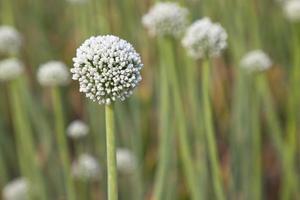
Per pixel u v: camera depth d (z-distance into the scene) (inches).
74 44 93.4
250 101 74.2
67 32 94.8
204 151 68.1
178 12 65.2
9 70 71.7
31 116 82.4
